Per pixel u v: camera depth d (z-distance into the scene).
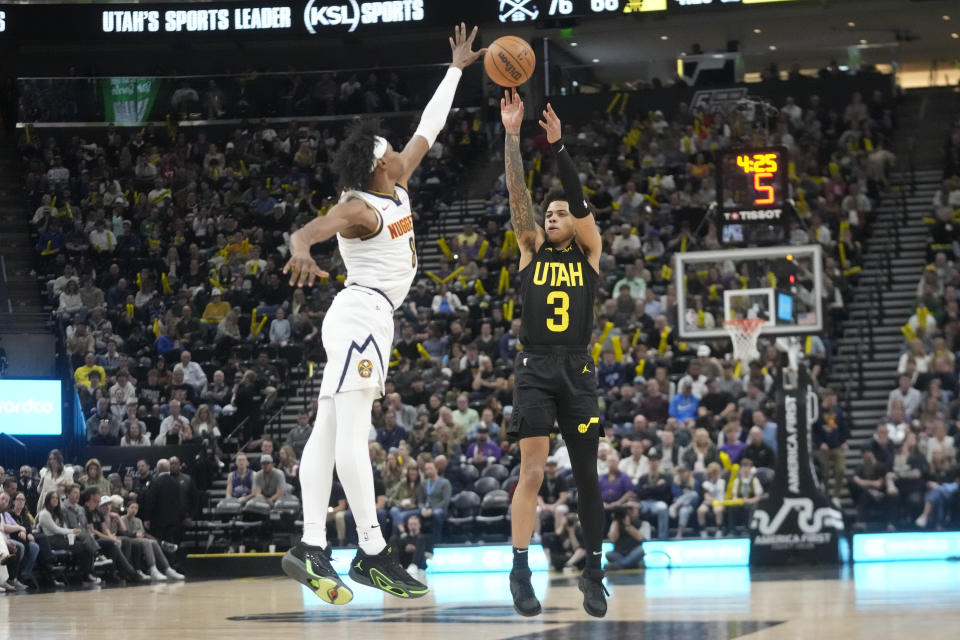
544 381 6.37
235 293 23.00
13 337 21.03
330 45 29.28
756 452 15.95
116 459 18.62
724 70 27.16
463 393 18.62
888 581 11.42
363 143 5.57
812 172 24.23
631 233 22.67
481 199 26.34
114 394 20.31
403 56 29.36
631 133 26.34
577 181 6.38
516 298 21.62
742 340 15.89
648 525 15.31
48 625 8.43
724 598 9.78
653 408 17.53
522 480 6.38
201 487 18.67
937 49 29.94
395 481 16.44
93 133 27.45
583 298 6.46
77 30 26.00
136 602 11.34
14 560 14.36
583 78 27.64
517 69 6.48
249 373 20.16
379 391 5.68
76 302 23.53
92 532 15.77
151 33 26.02
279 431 20.09
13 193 26.97
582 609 9.09
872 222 23.55
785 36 28.86
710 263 16.34
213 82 27.73
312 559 5.54
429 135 6.10
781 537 14.69
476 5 25.25
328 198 26.44
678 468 15.71
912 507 15.79
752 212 16.02
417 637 6.74
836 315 20.73
